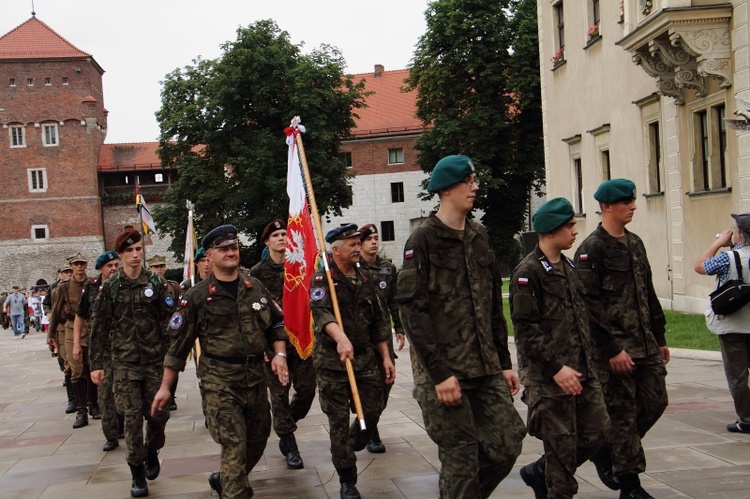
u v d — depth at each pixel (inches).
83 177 2450.8
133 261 275.3
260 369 214.4
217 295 213.0
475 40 1563.7
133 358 266.1
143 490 253.9
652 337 212.8
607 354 205.6
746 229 276.2
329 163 1678.2
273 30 1694.1
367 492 239.1
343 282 249.0
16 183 2429.9
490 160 1566.2
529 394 190.9
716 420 306.5
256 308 214.7
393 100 2476.6
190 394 493.4
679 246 713.0
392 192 2361.0
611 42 827.4
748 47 569.3
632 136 797.2
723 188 629.3
